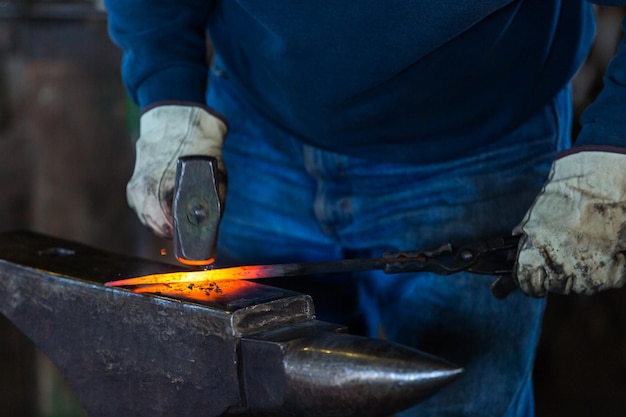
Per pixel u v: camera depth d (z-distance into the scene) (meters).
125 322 1.87
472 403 2.43
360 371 1.59
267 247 2.73
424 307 2.45
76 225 4.59
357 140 2.40
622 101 2.04
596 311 4.64
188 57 2.45
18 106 4.46
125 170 4.57
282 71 2.30
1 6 4.37
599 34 4.56
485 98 2.30
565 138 2.54
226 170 2.45
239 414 1.77
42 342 2.09
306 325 1.77
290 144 2.59
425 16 2.08
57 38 4.43
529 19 2.21
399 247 2.49
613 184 2.02
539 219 2.06
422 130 2.35
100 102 4.51
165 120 2.36
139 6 2.41
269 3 2.15
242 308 1.71
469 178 2.40
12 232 2.40
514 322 2.40
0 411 4.39
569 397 4.34
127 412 1.93
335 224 2.58
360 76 2.22
